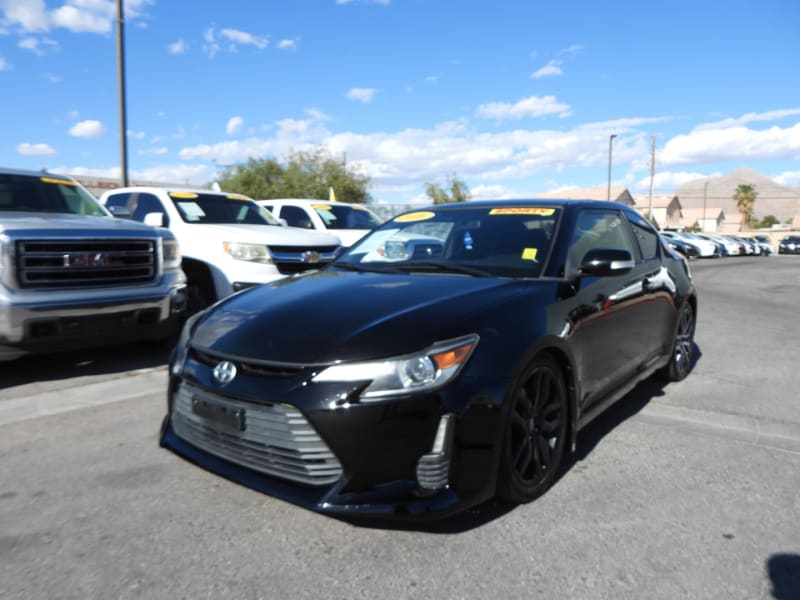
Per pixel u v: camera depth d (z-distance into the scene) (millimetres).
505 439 2678
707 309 10656
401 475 2455
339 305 2936
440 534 2666
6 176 6168
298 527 2736
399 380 2455
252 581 2336
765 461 3537
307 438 2486
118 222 5801
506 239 3719
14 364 5695
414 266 3711
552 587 2299
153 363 5797
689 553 2539
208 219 8148
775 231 76750
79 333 5055
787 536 2686
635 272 4215
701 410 4508
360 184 33875
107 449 3652
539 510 2895
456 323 2664
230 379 2664
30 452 3600
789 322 9195
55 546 2582
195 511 2885
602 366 3582
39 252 4840
